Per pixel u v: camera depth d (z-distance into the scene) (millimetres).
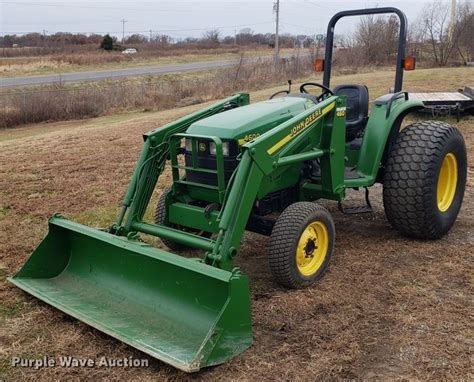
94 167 8438
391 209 4727
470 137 9070
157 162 4270
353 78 19000
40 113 19188
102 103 20141
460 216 5562
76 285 4020
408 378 2912
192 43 69562
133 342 3141
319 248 4098
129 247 3625
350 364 3053
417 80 16859
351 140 5117
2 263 4648
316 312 3637
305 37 59062
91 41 65375
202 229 3963
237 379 2939
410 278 4129
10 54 49969
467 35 28641
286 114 4270
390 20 26828
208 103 17875
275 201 4336
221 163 3750
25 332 3500
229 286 3027
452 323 3465
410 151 4598
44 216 5988
